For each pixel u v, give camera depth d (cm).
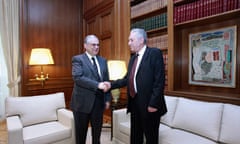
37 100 264
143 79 182
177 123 224
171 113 237
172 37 270
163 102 184
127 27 341
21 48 397
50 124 253
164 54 293
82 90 218
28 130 230
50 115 264
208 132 192
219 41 237
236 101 200
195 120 205
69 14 458
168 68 278
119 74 293
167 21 276
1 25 391
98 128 229
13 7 395
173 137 198
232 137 174
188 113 214
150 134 185
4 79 407
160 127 233
